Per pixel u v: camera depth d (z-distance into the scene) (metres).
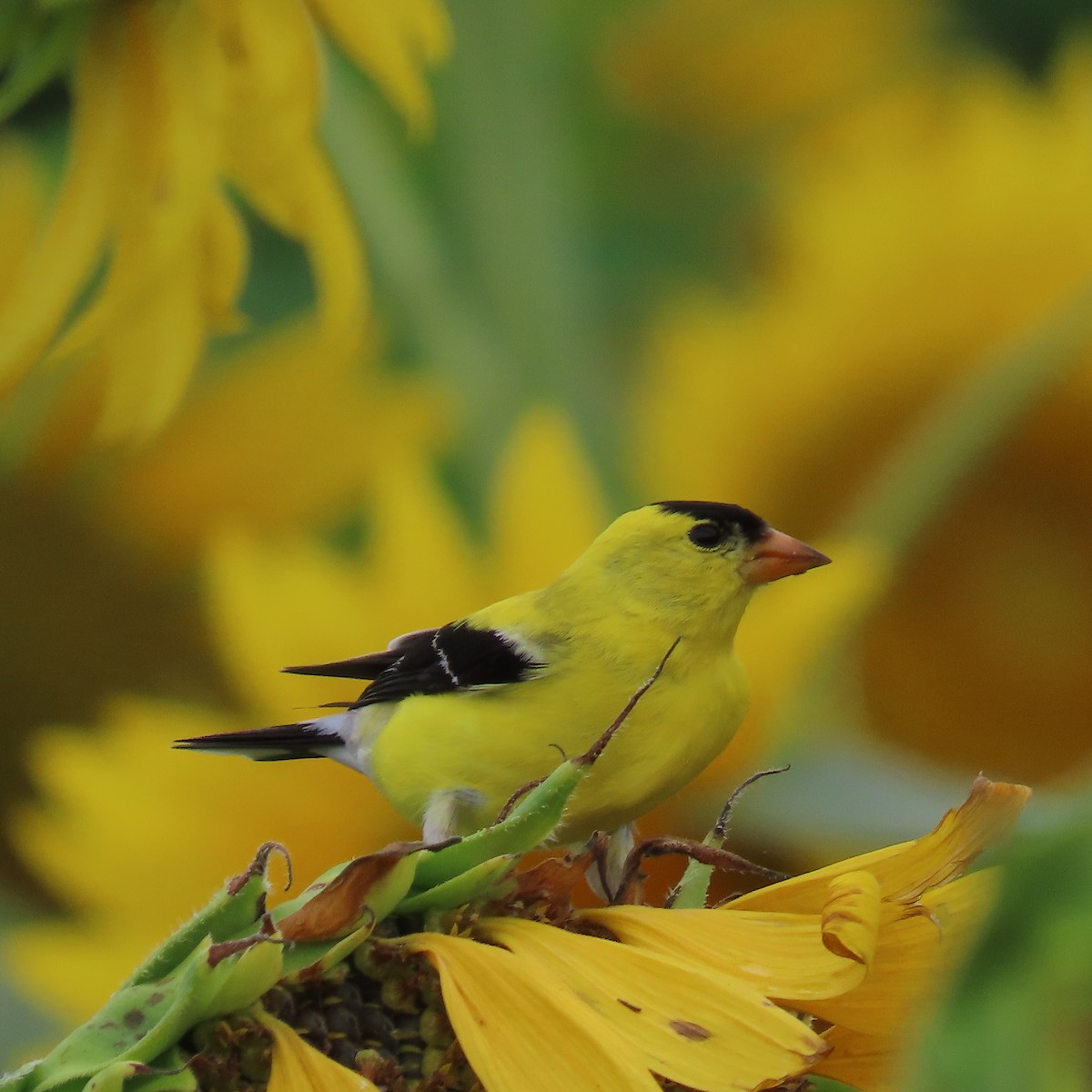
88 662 4.92
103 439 4.84
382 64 4.83
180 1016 4.72
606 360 4.89
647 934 4.74
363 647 4.87
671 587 4.86
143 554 4.91
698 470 4.89
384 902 4.73
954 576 4.90
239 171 4.83
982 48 4.94
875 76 4.93
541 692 4.86
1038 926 4.69
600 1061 4.72
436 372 4.88
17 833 4.86
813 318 4.89
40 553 4.91
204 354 4.90
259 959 4.72
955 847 4.74
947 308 4.89
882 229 4.90
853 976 4.73
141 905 4.86
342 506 4.90
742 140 4.93
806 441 4.89
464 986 4.73
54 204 4.83
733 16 4.93
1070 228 4.89
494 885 4.74
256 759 4.87
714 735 4.86
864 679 4.90
